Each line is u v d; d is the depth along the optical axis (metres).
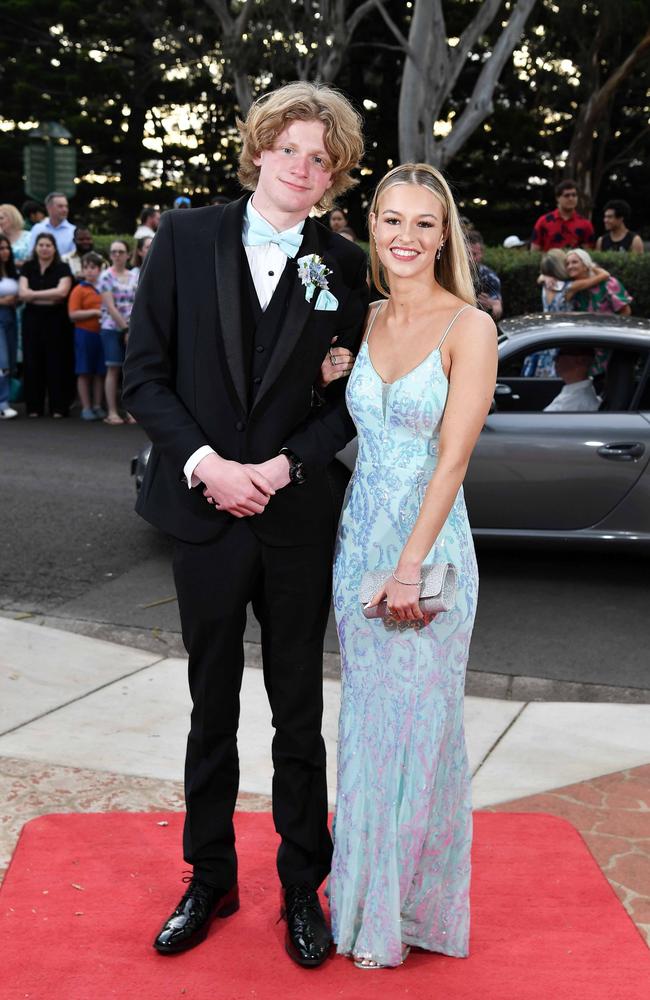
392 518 2.79
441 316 2.73
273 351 2.77
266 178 2.75
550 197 32.34
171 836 3.44
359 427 2.85
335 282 2.84
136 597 5.93
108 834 3.43
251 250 2.78
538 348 6.24
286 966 2.81
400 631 2.75
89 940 2.89
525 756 4.09
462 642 2.79
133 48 30.67
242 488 2.69
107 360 11.02
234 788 2.96
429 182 2.72
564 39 25.09
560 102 28.47
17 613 5.64
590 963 2.83
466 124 14.75
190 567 2.83
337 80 28.89
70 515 7.55
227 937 2.93
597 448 5.98
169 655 5.14
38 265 11.22
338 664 5.05
